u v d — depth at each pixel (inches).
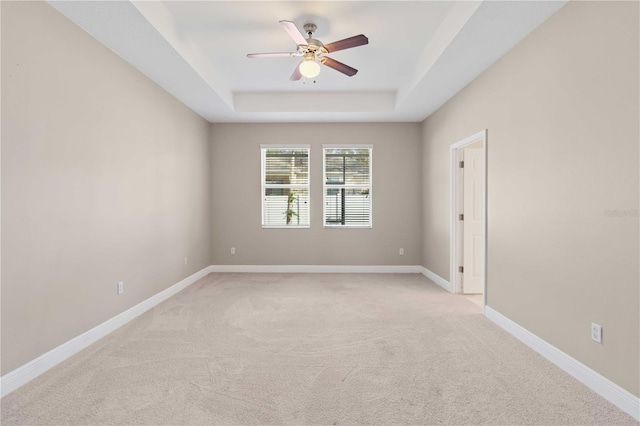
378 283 197.8
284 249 231.5
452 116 173.9
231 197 230.4
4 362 81.4
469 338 115.3
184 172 187.0
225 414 73.2
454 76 145.6
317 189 229.8
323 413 73.6
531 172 107.7
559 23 94.5
